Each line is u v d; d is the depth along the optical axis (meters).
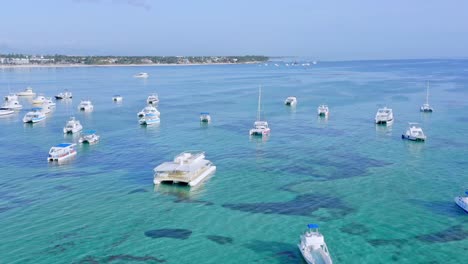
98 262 42.56
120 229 50.12
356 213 54.28
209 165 73.06
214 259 43.31
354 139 97.31
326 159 79.94
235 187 64.62
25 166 77.38
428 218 52.62
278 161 78.81
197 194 61.81
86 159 81.75
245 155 83.38
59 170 74.56
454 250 44.53
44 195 61.81
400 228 49.81
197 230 49.84
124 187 65.19
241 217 53.41
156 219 53.03
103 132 108.75
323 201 58.53
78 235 48.56
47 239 47.50
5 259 43.16
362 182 66.44
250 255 44.09
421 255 43.56
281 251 44.81
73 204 58.16
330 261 40.59
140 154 85.19
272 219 52.69
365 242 46.38
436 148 88.06
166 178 65.50
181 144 93.75
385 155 82.62
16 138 102.88
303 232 48.94
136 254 44.25
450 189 62.94
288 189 63.50
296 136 101.12
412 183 65.75
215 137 100.94
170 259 43.31
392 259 42.78
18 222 52.09
